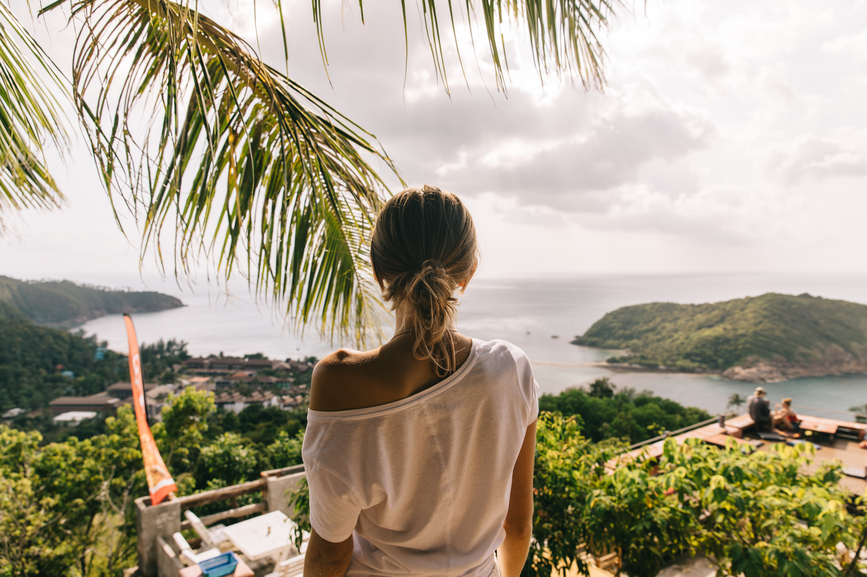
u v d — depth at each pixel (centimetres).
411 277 56
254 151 140
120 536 1124
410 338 55
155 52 111
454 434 55
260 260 141
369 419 52
